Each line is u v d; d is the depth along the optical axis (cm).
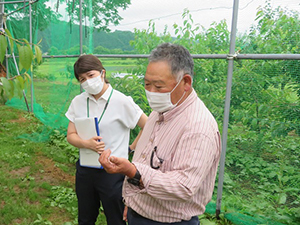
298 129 271
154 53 144
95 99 248
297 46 292
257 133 295
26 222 323
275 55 266
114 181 244
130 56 396
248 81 299
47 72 613
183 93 149
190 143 140
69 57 506
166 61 139
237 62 304
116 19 424
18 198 367
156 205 156
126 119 249
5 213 333
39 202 366
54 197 377
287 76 278
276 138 284
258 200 299
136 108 253
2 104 804
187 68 143
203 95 338
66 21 516
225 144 314
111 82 441
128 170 138
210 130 143
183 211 155
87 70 229
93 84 231
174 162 144
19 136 586
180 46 144
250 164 302
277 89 283
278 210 287
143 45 403
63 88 557
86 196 255
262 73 290
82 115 248
